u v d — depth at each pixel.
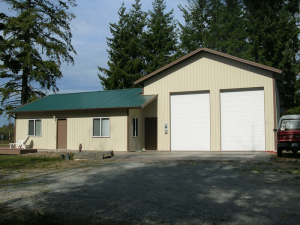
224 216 5.27
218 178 8.41
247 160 11.74
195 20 40.69
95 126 19.67
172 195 6.75
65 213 5.70
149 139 20.39
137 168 10.60
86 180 8.77
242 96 17.69
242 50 36.91
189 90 18.91
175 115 19.41
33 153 16.73
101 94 23.05
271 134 16.81
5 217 5.54
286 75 30.92
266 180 7.97
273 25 31.67
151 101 19.09
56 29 28.98
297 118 13.09
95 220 5.26
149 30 43.03
